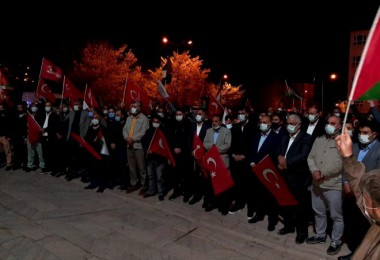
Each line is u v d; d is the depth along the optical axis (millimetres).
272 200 5383
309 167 4594
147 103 8773
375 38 1979
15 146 9023
